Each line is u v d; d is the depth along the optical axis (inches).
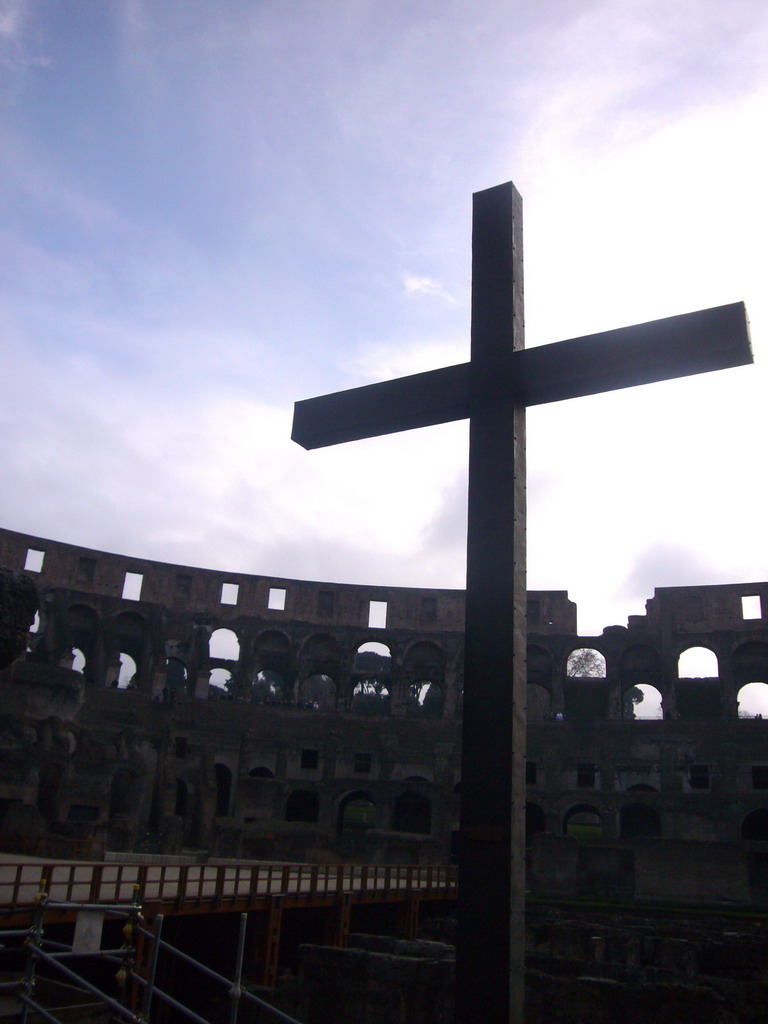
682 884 2026.3
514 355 379.6
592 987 905.5
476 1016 297.0
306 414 439.2
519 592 343.6
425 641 3233.3
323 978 1010.7
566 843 2144.4
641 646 3088.1
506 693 325.7
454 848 2581.2
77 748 2425.0
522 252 412.5
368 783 2721.5
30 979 483.5
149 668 3002.0
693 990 884.6
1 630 1035.3
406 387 409.7
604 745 2770.7
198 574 3307.1
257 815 2598.4
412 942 1192.8
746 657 2947.8
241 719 2869.1
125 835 2016.5
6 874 1146.7
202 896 1079.6
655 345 347.3
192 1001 1126.4
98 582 3147.1
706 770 2655.0
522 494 364.2
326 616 3324.3
